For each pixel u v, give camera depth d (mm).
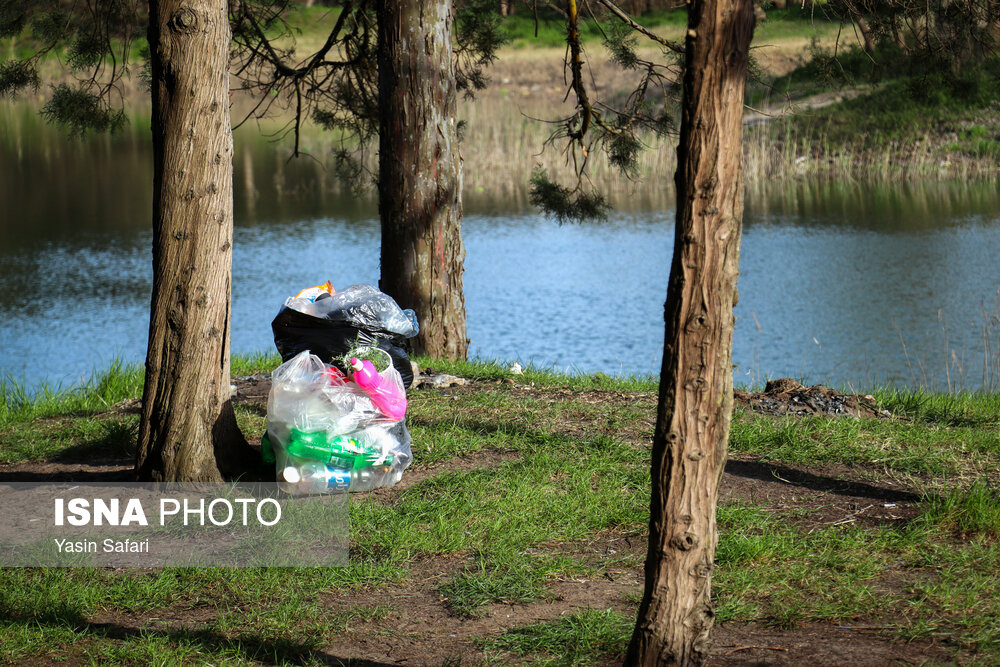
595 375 10250
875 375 14711
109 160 40469
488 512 6055
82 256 24625
